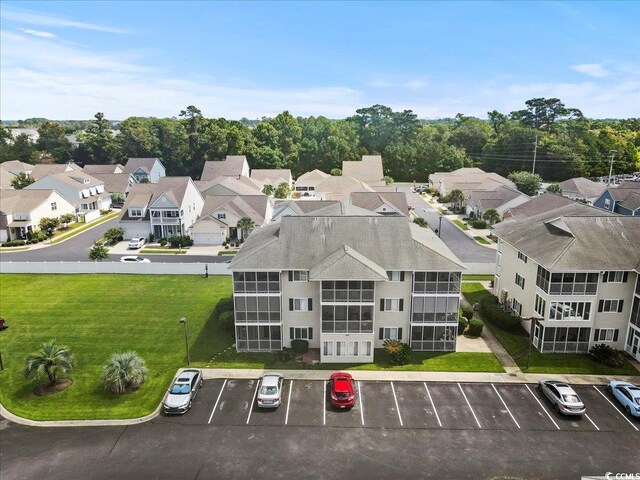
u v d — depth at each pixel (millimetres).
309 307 39969
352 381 35562
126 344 41438
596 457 27781
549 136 142875
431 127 184000
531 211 68375
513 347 41031
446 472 26484
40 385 35250
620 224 41344
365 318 37781
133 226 76750
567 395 32094
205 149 133625
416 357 39375
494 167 144750
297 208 68438
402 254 39688
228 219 76125
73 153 145250
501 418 31500
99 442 29109
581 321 39438
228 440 29250
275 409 32531
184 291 53094
